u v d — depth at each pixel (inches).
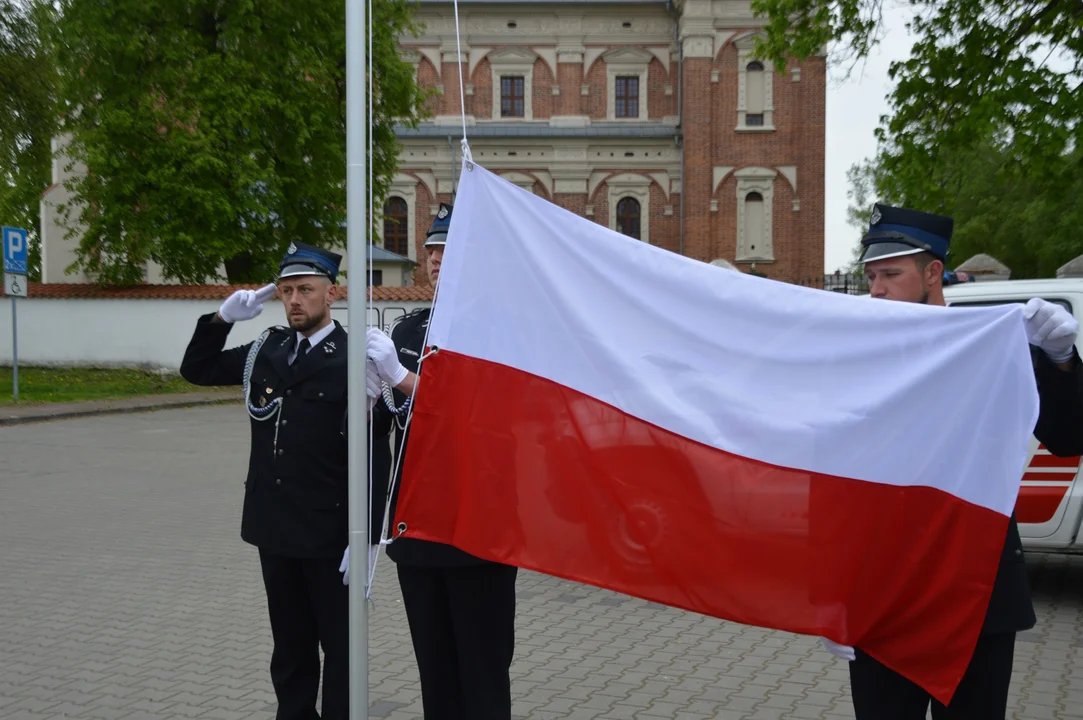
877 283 126.0
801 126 1694.1
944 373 118.3
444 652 144.9
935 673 114.6
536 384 125.6
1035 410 113.0
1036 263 1497.3
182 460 520.1
